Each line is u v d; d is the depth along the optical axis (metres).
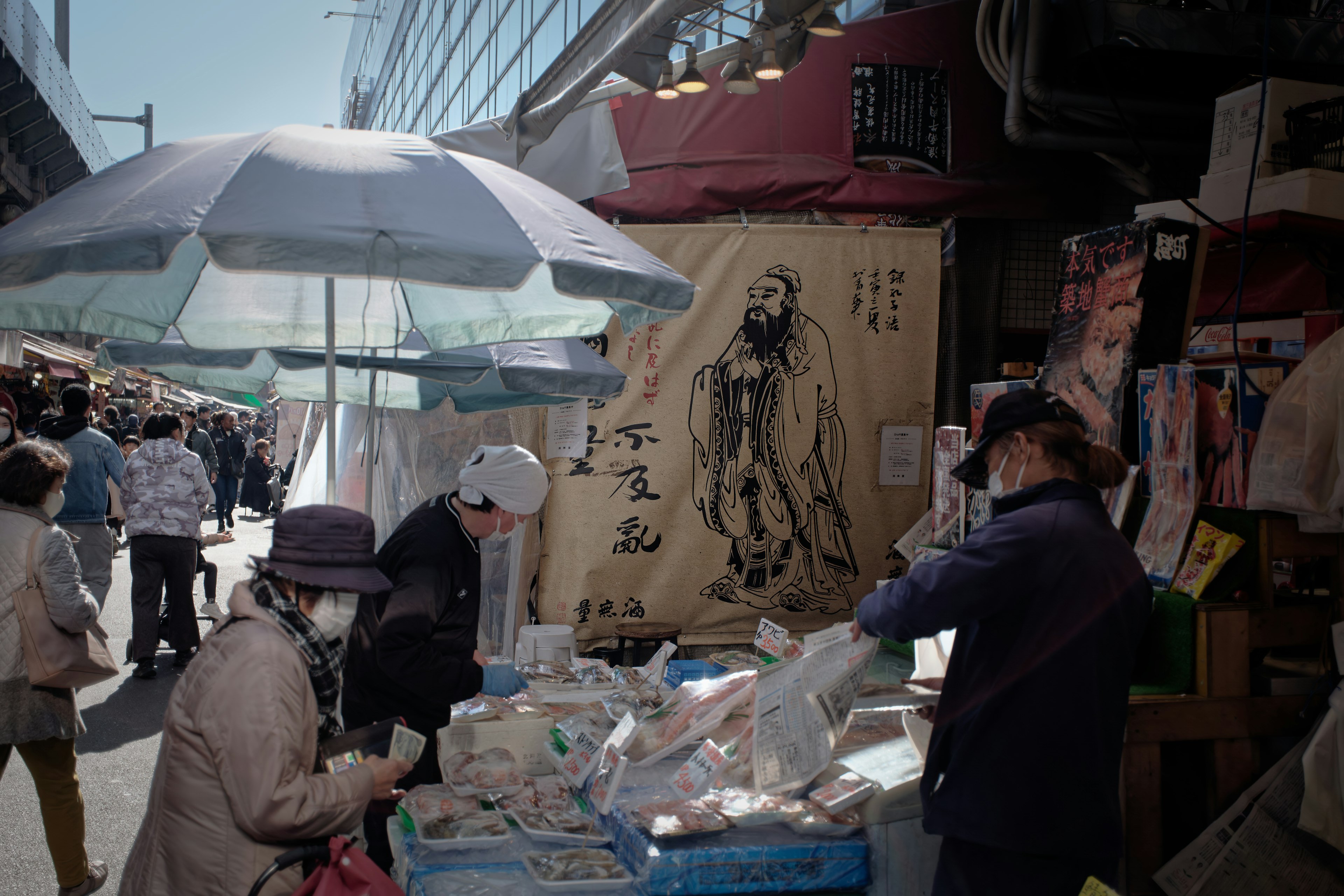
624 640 5.93
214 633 1.87
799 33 4.17
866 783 2.41
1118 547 2.11
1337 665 2.90
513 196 2.72
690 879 2.26
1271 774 2.80
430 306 3.63
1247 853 2.75
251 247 2.18
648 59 4.45
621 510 5.92
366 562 1.91
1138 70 5.62
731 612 6.03
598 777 2.63
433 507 2.97
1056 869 2.00
